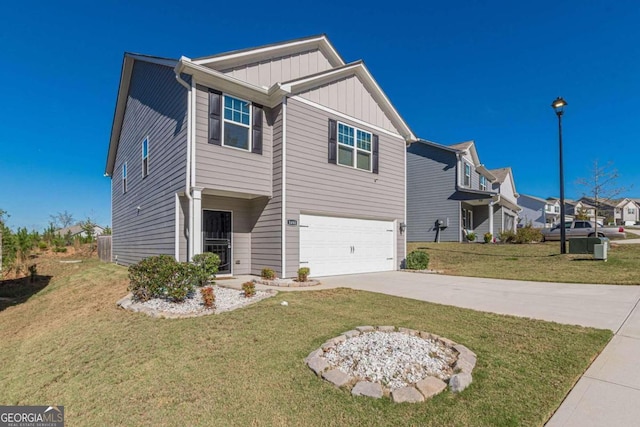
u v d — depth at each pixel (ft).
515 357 11.54
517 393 9.21
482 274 34.76
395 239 41.09
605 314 17.54
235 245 32.17
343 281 30.12
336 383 9.76
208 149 27.02
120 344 14.15
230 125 28.63
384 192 39.88
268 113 31.37
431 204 68.13
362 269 37.24
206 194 30.04
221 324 15.51
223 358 11.87
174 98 29.78
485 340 13.21
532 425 7.84
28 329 21.15
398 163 41.91
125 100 45.57
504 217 78.89
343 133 35.63
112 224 55.52
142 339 14.30
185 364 11.59
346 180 35.55
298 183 31.14
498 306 19.52
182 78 26.99
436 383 9.54
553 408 8.52
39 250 71.46
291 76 33.24
